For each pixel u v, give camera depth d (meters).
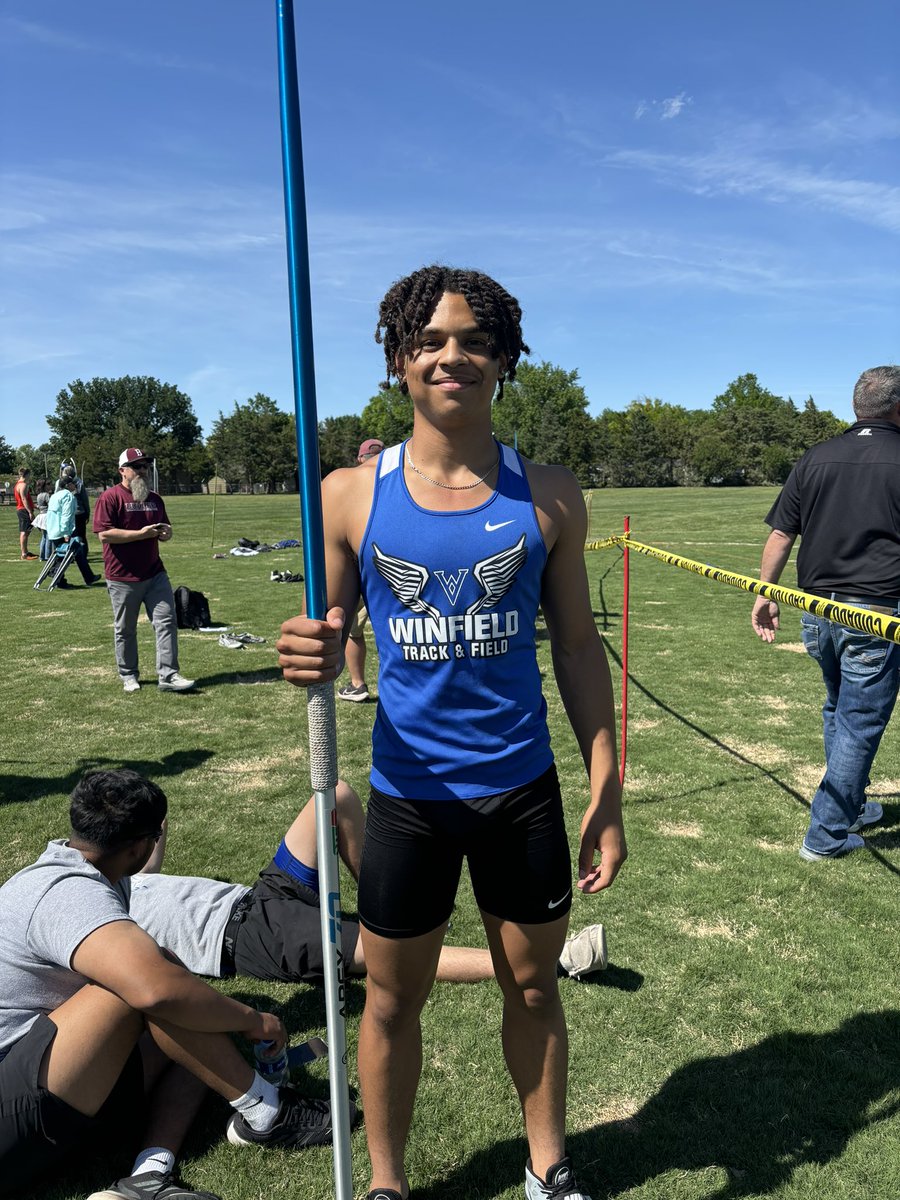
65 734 6.11
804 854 4.00
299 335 1.54
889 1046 2.65
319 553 1.58
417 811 1.77
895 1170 2.16
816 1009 2.84
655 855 4.02
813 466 3.77
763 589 3.08
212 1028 2.13
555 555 1.80
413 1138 2.31
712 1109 2.39
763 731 5.95
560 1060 2.00
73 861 2.26
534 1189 2.04
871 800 4.62
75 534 13.86
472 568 1.67
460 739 1.74
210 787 5.05
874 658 3.70
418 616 1.70
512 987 1.93
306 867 3.04
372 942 1.83
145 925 3.06
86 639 9.54
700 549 18.22
